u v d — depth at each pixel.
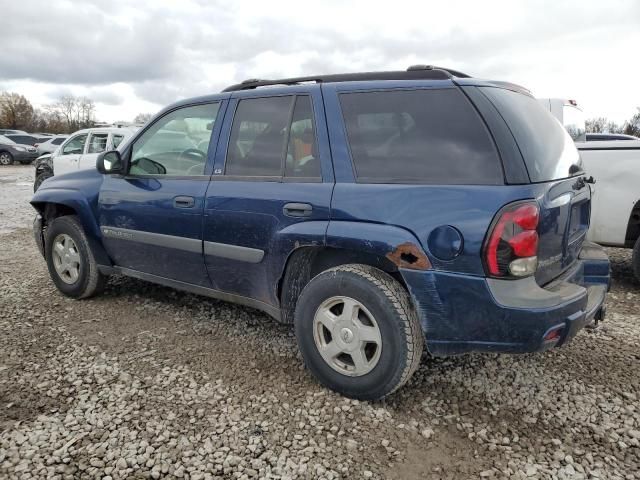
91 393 2.93
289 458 2.37
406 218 2.60
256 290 3.32
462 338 2.55
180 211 3.60
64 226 4.48
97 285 4.48
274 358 3.40
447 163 2.60
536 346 2.43
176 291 4.82
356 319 2.78
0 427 2.59
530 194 2.43
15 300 4.57
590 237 5.26
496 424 2.66
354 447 2.46
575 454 2.43
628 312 4.38
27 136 30.67
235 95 3.50
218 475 2.26
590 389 3.01
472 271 2.45
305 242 2.91
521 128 2.63
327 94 3.04
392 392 2.75
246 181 3.27
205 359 3.38
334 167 2.91
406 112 2.77
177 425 2.62
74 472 2.27
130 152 4.10
